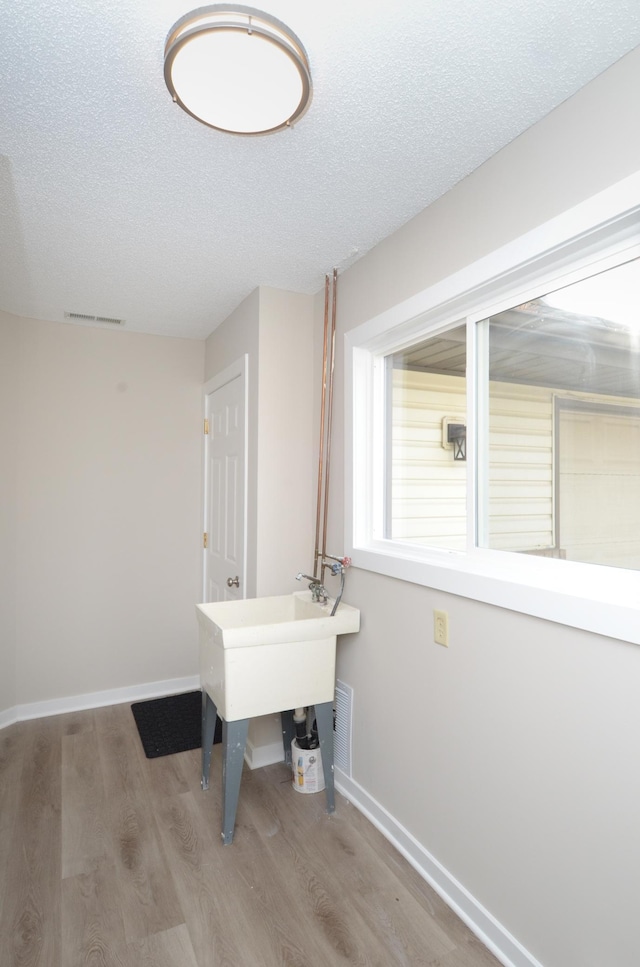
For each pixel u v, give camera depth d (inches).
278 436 106.4
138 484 138.7
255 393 106.7
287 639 82.0
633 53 49.5
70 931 64.4
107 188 73.3
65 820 85.8
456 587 69.1
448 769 71.2
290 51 46.1
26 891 70.6
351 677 93.7
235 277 102.6
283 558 106.2
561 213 56.2
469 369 73.4
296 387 108.6
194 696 138.9
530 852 59.0
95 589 133.5
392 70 52.2
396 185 72.1
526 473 66.0
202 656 94.5
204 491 143.3
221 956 61.4
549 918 56.7
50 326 129.6
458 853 69.1
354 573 93.4
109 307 120.2
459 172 69.1
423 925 66.4
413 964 61.0
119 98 56.1
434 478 82.8
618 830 50.1
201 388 146.3
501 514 69.8
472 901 66.2
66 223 83.1
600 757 51.8
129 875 73.7
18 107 57.4
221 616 96.4
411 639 78.7
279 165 67.9
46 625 128.1
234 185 72.6
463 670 68.9
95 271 100.6
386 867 76.3
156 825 84.7
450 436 79.7
